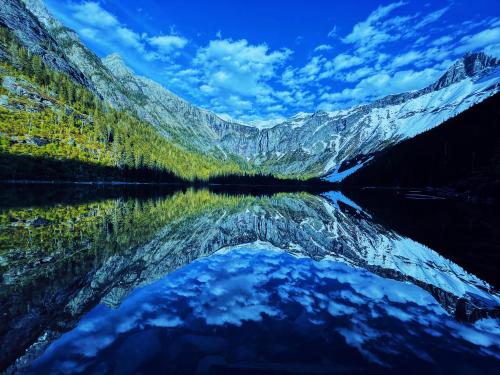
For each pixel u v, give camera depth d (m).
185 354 7.14
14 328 8.27
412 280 13.56
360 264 16.36
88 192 63.91
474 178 83.50
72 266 14.24
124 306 9.92
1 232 20.97
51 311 9.41
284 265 15.86
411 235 25.88
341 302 10.72
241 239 23.14
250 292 11.57
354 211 46.78
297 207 53.66
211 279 13.09
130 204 44.88
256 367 6.70
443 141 150.50
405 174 162.75
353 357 7.21
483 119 138.50
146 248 18.44
